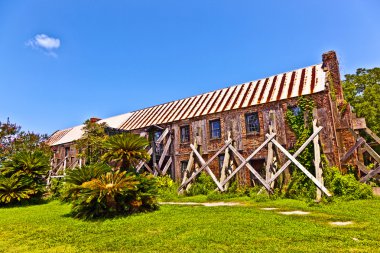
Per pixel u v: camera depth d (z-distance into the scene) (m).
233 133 17.75
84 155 22.09
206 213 9.50
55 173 27.02
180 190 17.02
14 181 16.09
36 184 17.09
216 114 20.67
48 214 11.23
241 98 20.69
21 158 17.22
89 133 22.38
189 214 9.42
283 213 9.34
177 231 7.06
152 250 5.63
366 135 28.17
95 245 6.22
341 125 17.03
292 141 17.05
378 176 16.62
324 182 13.57
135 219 8.91
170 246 5.81
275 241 5.88
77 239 6.84
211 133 20.91
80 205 9.93
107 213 9.69
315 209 9.91
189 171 17.72
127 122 27.56
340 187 12.99
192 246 5.73
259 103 18.83
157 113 25.92
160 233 6.98
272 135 14.62
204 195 16.31
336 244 5.56
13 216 11.32
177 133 22.52
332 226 7.18
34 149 23.06
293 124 17.08
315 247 5.39
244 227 7.18
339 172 14.39
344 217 8.34
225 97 22.05
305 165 15.05
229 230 6.90
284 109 17.75
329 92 16.61
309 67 20.11
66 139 32.50
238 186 16.58
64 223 8.96
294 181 13.99
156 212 10.09
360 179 14.70
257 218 8.31
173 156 22.38
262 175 18.30
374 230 6.69
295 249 5.27
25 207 15.05
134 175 10.62
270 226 7.21
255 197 13.30
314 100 16.77
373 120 28.17
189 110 23.14
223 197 14.31
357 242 5.69
